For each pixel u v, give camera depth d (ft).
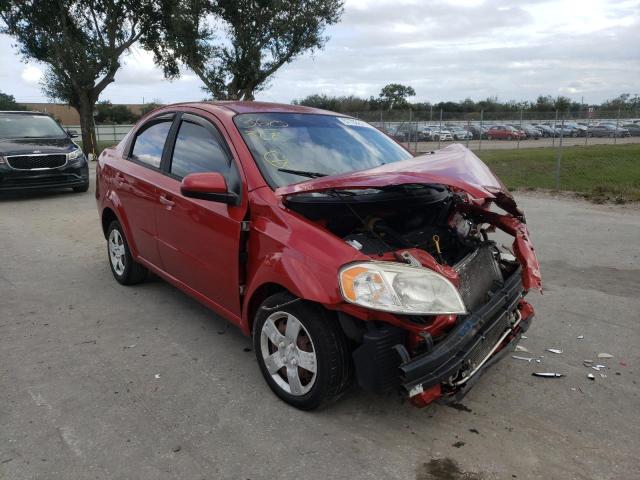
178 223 13.17
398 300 8.64
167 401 10.68
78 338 13.52
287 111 14.07
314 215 10.65
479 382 11.56
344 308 8.96
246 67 78.79
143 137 16.14
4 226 26.63
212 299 12.62
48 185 34.60
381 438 9.56
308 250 9.59
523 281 11.33
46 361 12.28
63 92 83.71
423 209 11.87
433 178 9.16
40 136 36.60
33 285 17.49
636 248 22.49
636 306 16.02
